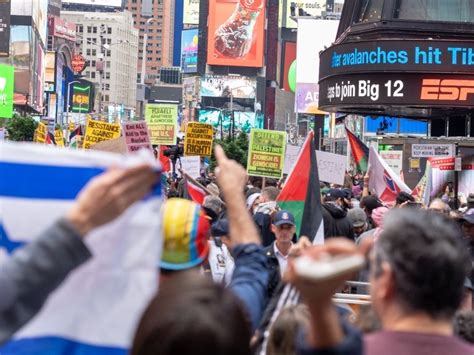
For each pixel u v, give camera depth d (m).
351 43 30.28
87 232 3.06
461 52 28.97
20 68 137.88
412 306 3.69
